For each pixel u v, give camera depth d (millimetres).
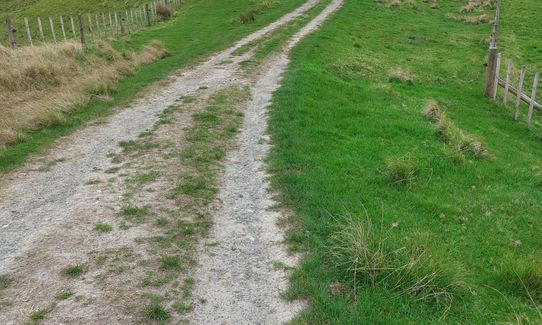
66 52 19734
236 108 14328
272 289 6016
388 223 7742
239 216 7895
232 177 9477
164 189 8711
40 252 6613
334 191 8805
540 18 37281
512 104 20438
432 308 5699
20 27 44844
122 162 10070
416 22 36219
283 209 8133
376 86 18766
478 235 7887
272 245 7031
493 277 6586
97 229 7250
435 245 7090
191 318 5438
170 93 15992
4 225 7383
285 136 11781
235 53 22938
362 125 13258
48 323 5234
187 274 6254
